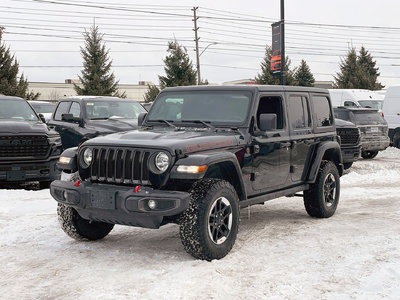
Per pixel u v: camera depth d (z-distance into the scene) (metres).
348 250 5.45
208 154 4.90
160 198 4.55
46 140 9.43
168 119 6.03
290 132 6.36
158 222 4.77
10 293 4.18
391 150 19.31
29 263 5.00
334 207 7.38
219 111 5.82
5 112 10.49
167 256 5.19
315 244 5.72
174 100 6.16
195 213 4.76
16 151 9.18
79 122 11.87
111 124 11.80
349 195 9.44
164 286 4.25
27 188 10.58
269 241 5.86
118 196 4.73
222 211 5.04
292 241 5.87
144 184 4.76
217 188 4.90
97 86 44.03
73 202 5.00
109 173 4.96
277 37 24.33
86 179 5.18
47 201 8.43
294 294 4.10
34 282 4.44
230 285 4.30
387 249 5.49
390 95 19.88
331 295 4.07
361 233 6.27
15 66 35.94
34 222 6.78
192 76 41.31
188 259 5.06
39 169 9.35
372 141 15.67
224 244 5.05
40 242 5.81
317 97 7.19
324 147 6.96
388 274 4.60
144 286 4.27
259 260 5.06
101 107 12.41
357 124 15.45
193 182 5.00
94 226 5.81
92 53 44.88
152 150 4.77
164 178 4.70
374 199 9.01
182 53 41.34
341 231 6.39
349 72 54.41
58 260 5.09
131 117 12.63
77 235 5.71
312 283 4.37
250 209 8.00
